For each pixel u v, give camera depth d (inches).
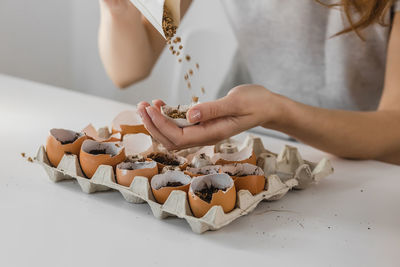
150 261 18.8
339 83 38.2
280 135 38.9
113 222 21.2
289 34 38.6
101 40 40.0
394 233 21.2
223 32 50.4
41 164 24.0
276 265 18.9
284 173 25.0
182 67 49.1
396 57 30.5
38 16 59.1
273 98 25.2
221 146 26.2
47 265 18.3
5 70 58.4
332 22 36.7
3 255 18.7
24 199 22.5
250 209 21.4
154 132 23.2
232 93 23.9
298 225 21.6
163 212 21.2
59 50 62.4
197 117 22.5
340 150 28.0
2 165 25.6
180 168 23.1
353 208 23.2
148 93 62.3
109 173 22.4
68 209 22.0
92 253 19.1
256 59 40.9
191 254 19.4
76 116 33.4
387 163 29.1
